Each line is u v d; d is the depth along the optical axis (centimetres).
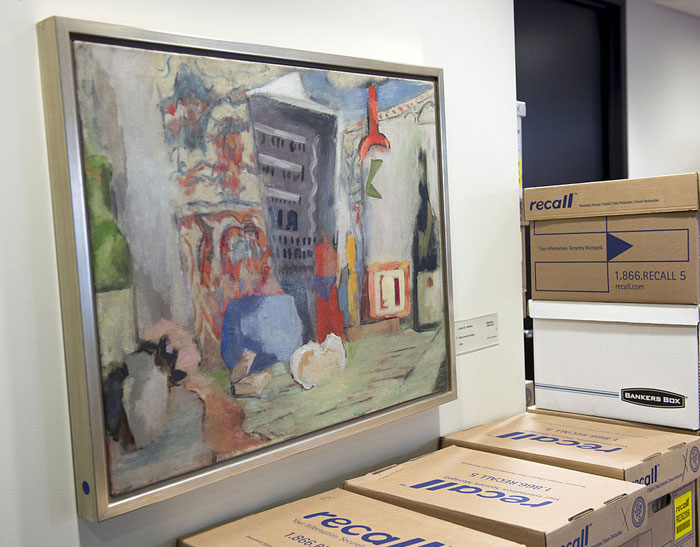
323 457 128
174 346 100
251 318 110
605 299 157
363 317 127
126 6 99
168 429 100
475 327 160
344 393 124
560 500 112
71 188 89
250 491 116
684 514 141
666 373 149
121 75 94
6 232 89
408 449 145
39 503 93
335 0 128
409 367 136
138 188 96
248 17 114
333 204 121
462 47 155
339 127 122
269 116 111
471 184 158
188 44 101
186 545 103
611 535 111
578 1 256
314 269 119
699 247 144
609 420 159
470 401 159
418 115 137
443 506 111
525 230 236
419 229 138
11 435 90
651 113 297
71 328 92
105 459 93
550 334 168
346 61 122
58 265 93
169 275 100
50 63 90
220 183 105
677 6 304
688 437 144
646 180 148
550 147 249
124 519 101
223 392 106
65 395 95
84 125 91
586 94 266
